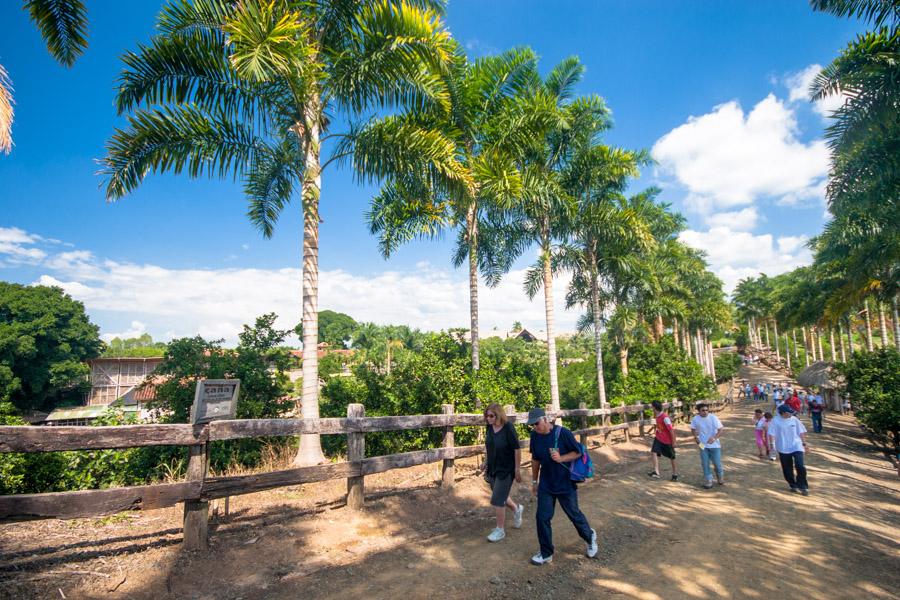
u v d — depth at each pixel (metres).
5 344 33.44
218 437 4.43
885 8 11.59
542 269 16.25
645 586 4.07
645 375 20.17
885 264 18.72
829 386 29.72
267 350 9.77
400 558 4.57
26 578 3.42
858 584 4.18
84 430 3.67
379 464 5.98
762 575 4.35
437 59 8.42
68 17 7.35
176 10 7.72
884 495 8.20
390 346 57.22
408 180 9.20
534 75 13.51
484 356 13.14
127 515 5.07
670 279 25.23
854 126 11.75
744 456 12.45
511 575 4.24
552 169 15.00
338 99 8.55
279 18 7.27
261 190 10.79
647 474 9.66
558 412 10.68
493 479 5.29
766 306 67.94
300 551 4.50
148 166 7.95
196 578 3.80
